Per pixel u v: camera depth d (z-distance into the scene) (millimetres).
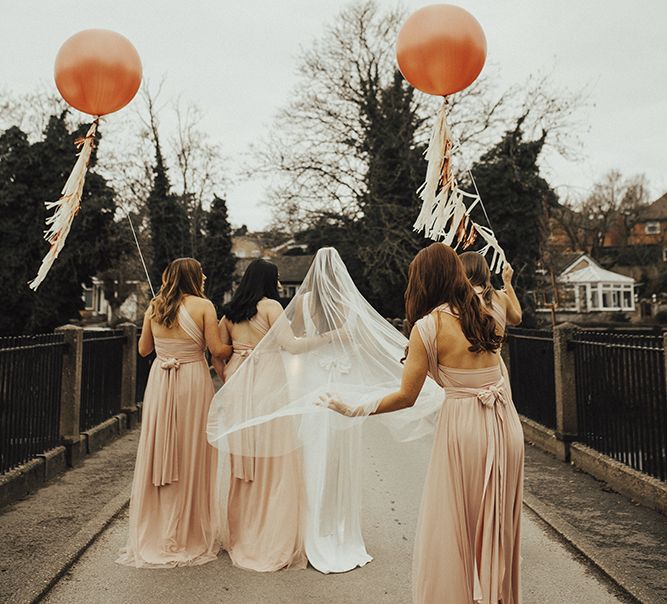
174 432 4082
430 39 4051
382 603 3326
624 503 5379
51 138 18578
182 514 4059
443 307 2730
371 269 23594
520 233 22750
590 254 56969
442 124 4156
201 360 4312
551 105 22703
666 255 59156
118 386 9383
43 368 6461
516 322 3473
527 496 5527
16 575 3748
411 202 24344
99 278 33375
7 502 5359
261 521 3977
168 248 22062
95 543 4383
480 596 2498
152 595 3459
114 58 4434
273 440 4027
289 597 3404
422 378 2699
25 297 18031
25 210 18031
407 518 4785
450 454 2648
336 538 3932
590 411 6691
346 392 4047
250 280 4375
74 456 6988
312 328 4172
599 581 3709
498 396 2711
